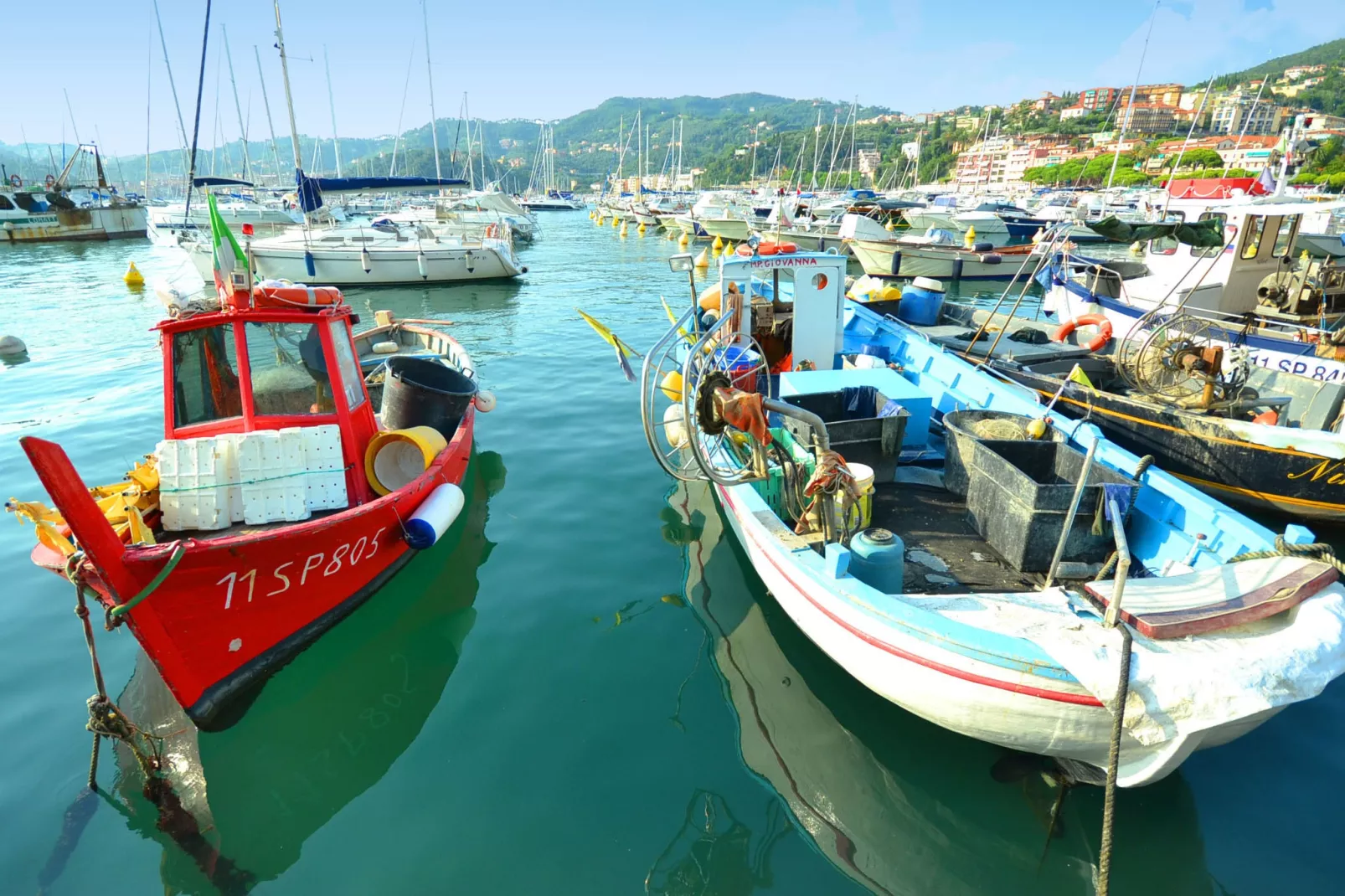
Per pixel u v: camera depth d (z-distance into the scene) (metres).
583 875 3.59
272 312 5.30
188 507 5.01
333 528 4.93
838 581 4.14
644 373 5.27
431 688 4.90
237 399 5.46
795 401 6.29
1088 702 3.41
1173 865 3.58
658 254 35.56
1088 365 9.22
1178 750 3.32
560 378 12.42
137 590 3.99
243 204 36.00
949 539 5.25
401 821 3.92
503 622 5.57
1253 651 3.29
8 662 5.10
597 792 4.07
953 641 3.61
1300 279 11.29
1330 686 4.86
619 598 5.89
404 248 23.08
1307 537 3.88
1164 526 4.77
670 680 4.96
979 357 9.20
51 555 4.55
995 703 3.63
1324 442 6.48
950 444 5.88
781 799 4.03
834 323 8.02
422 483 5.93
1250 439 6.85
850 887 3.52
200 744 4.50
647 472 8.31
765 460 5.09
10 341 14.21
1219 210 10.28
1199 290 11.21
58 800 4.01
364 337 11.28
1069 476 5.21
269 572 4.64
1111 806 3.21
